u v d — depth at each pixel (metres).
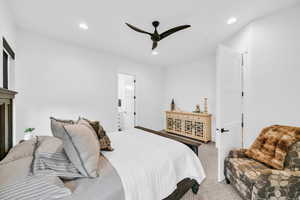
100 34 2.64
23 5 1.81
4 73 2.03
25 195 0.68
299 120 1.75
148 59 4.27
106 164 1.16
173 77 5.04
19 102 2.47
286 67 1.85
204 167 2.36
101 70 3.59
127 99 4.79
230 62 2.05
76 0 1.72
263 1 1.75
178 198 1.42
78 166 0.94
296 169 1.34
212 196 1.65
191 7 1.87
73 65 3.11
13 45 2.16
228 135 2.01
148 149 1.52
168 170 1.29
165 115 5.15
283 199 1.24
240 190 1.53
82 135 1.01
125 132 2.32
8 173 0.80
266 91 2.04
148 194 1.04
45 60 2.74
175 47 3.29
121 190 0.91
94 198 0.80
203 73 4.09
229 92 2.03
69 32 2.56
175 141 1.82
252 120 2.19
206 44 3.12
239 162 1.68
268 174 1.27
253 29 2.18
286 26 1.85
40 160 0.92
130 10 1.92
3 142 1.29
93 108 3.45
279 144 1.50
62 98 2.97
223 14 2.03
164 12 1.97
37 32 2.57
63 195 0.75
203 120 3.74
